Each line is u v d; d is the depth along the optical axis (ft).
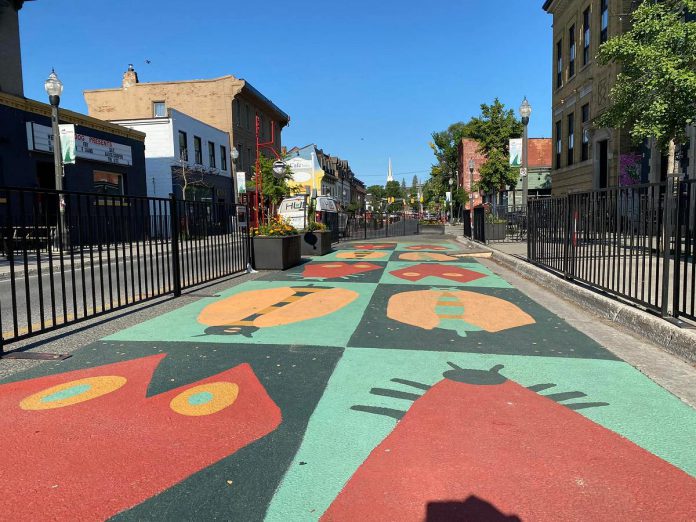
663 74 32.81
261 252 34.99
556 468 8.18
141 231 22.02
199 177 90.33
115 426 9.78
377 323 18.51
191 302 22.97
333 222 69.67
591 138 66.90
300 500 7.36
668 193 15.87
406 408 10.61
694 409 10.51
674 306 15.85
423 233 100.22
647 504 7.21
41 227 40.29
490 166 99.25
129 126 81.10
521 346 15.33
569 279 25.46
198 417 10.18
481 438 9.22
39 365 13.61
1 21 49.85
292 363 13.65
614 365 13.43
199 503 7.29
